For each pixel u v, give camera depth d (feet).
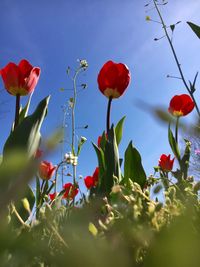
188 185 0.40
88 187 1.44
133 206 0.27
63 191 0.84
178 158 1.18
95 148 1.12
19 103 1.07
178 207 0.27
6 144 0.74
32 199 0.83
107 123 1.26
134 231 0.18
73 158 1.19
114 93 1.26
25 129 0.75
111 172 1.05
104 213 0.30
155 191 0.36
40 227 0.23
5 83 1.08
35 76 1.10
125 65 1.28
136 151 1.00
